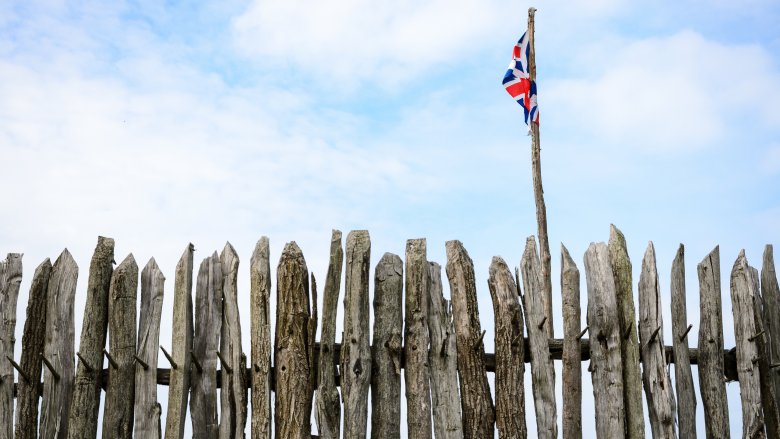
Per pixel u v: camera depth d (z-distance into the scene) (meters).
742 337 7.65
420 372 7.31
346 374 7.23
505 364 7.34
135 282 7.53
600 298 7.54
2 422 7.29
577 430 7.26
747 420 7.48
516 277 7.57
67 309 7.49
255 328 7.31
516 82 11.52
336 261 7.43
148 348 7.41
